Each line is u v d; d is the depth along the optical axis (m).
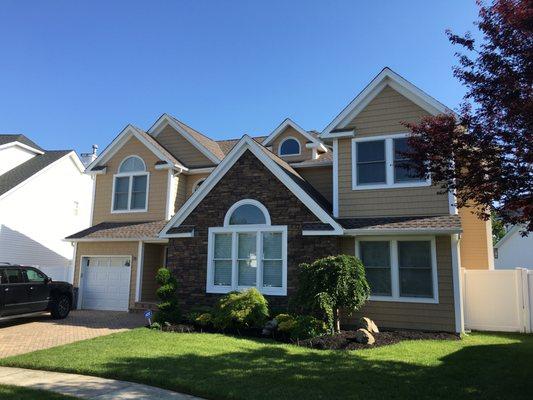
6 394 6.88
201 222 15.91
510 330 14.74
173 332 12.69
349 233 14.04
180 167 20.70
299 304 12.33
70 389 7.30
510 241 32.97
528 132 7.60
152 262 20.22
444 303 13.53
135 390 7.34
